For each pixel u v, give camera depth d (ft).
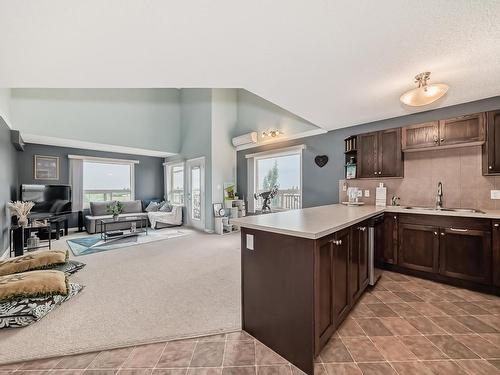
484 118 8.45
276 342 5.11
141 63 6.49
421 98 7.12
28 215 14.43
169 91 22.93
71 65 6.54
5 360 4.88
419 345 5.24
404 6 4.44
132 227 17.76
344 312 5.94
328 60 6.41
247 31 5.19
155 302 7.31
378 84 7.92
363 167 11.66
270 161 18.34
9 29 4.93
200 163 20.48
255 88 8.23
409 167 10.76
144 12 4.54
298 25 4.99
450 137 9.11
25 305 6.17
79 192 19.94
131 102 20.35
